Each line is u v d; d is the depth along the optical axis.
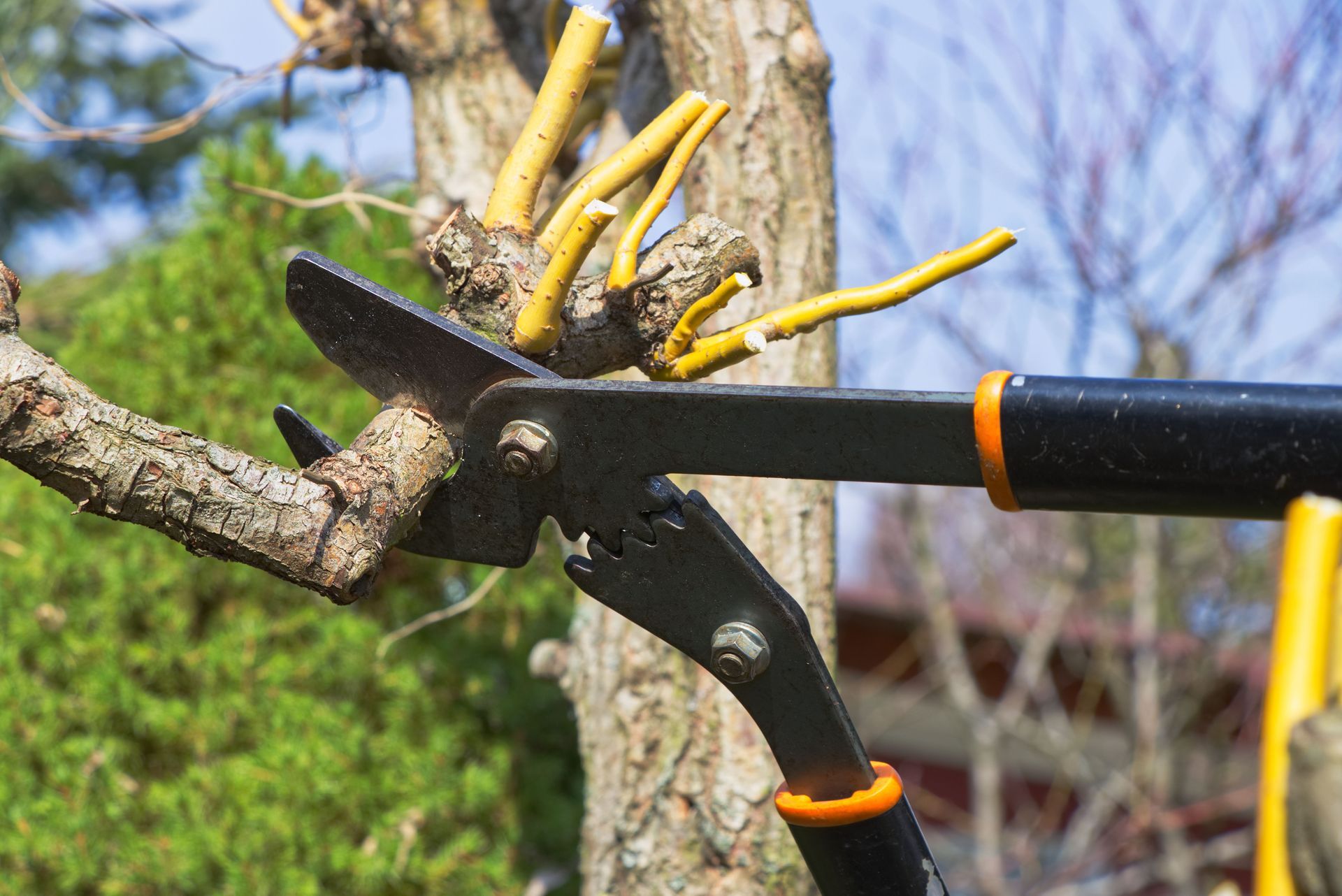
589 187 1.07
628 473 0.92
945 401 0.81
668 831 2.22
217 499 0.84
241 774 3.01
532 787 3.19
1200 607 6.30
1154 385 0.76
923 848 0.98
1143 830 5.66
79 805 2.96
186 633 3.17
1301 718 0.59
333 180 3.57
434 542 0.99
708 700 2.21
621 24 2.71
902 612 6.24
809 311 1.05
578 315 1.09
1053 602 6.34
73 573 3.17
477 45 2.94
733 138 2.17
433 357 0.95
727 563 0.93
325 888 2.98
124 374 3.33
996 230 1.03
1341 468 0.71
